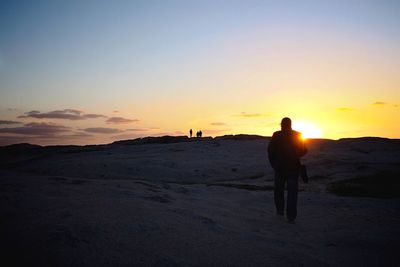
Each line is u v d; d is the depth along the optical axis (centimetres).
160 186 923
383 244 497
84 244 376
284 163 669
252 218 646
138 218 484
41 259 335
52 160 2872
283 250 443
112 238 402
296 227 608
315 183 1396
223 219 582
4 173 966
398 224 647
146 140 4462
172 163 2281
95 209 509
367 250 474
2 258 333
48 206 514
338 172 1617
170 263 356
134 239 408
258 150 2959
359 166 1709
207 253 396
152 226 457
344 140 3194
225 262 377
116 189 716
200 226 499
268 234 527
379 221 673
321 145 2905
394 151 2591
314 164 1856
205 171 2020
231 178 1819
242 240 464
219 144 3391
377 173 1496
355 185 1214
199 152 2978
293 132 679
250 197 952
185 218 530
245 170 2025
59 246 364
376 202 902
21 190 620
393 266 416
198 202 735
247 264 378
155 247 393
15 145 4250
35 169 2189
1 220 441
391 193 1083
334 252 461
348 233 558
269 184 1389
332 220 682
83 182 805
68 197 591
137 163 2250
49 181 764
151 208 557
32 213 474
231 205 772
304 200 929
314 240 520
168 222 487
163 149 3297
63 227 414
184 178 1858
